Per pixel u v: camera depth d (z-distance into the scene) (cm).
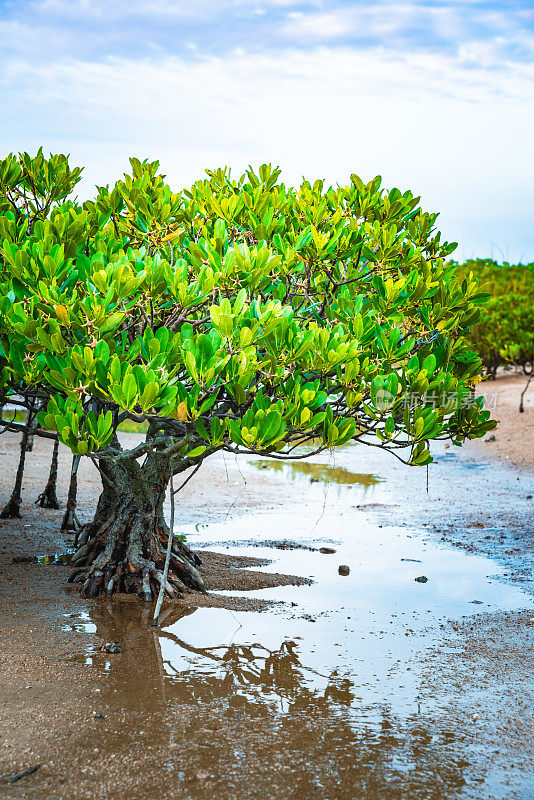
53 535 1120
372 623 783
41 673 608
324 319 765
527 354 2878
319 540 1174
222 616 788
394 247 787
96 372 544
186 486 1634
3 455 1847
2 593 823
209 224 798
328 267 790
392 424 650
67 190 820
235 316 558
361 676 639
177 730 525
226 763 484
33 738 501
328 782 468
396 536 1214
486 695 607
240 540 1153
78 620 749
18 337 608
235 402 691
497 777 481
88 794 442
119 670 626
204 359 547
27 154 794
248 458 2158
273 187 847
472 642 732
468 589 920
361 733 535
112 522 891
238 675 631
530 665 674
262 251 638
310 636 736
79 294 637
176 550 890
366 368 662
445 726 550
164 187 799
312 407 619
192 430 672
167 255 766
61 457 1886
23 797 435
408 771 485
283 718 554
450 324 709
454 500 1545
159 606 754
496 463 2030
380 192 856
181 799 442
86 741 502
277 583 925
